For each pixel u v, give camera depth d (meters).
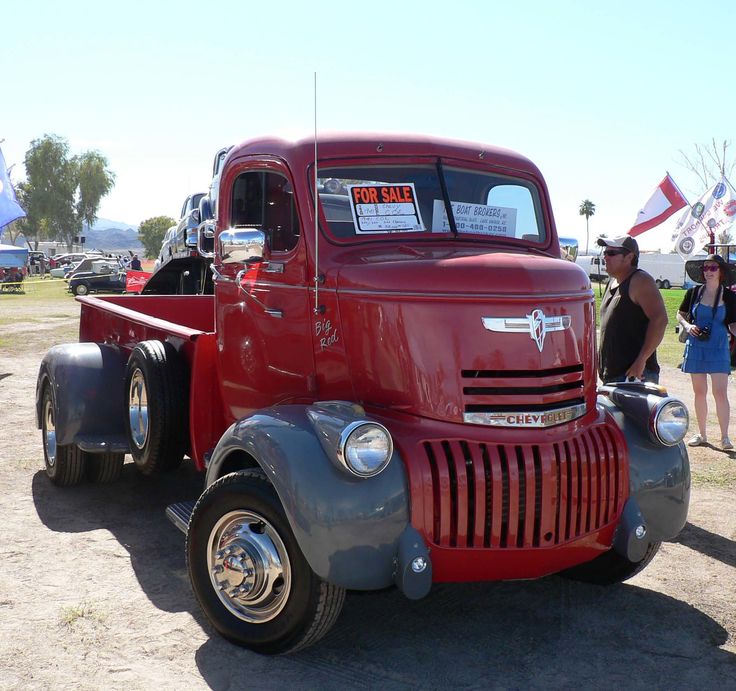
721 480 6.53
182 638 3.73
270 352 4.31
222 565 3.66
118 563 4.60
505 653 3.66
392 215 4.23
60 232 99.19
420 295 3.60
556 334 3.73
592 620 4.01
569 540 3.65
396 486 3.38
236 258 4.00
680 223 19.53
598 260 6.22
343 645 3.71
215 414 4.86
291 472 3.35
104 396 5.56
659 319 5.51
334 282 3.88
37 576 4.39
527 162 4.77
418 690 3.32
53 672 3.40
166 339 5.17
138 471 6.56
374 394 3.73
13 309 24.92
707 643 3.78
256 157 4.45
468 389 3.56
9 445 7.29
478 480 3.46
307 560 3.32
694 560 4.85
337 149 4.18
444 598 4.25
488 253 3.97
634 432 3.98
